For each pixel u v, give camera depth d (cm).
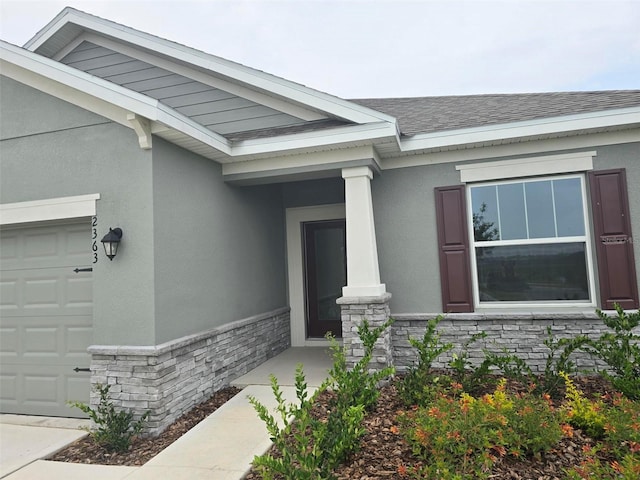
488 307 597
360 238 564
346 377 401
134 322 445
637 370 461
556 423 332
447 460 300
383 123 527
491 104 730
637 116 520
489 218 604
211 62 656
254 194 707
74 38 742
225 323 589
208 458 358
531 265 588
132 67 723
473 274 604
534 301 584
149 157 456
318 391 328
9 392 516
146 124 448
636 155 551
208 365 531
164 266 462
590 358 540
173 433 431
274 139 559
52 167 489
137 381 434
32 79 499
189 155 531
